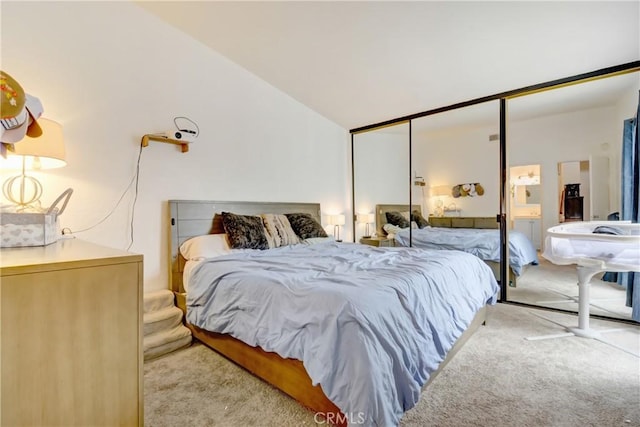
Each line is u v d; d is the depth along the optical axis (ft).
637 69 8.38
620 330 7.73
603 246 6.93
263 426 4.44
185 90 8.86
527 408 4.74
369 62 9.55
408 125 13.79
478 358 6.34
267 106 11.36
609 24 7.04
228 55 9.78
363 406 3.39
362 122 14.57
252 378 5.77
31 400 2.62
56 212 5.01
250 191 10.73
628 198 9.43
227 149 9.98
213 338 6.63
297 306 4.58
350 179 15.76
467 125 12.04
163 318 7.14
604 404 4.81
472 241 11.89
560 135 10.88
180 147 8.75
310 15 7.64
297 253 8.35
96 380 2.99
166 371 6.05
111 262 3.11
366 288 4.54
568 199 10.89
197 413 4.75
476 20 7.28
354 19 7.66
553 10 6.73
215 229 9.34
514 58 8.65
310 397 4.44
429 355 4.57
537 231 11.59
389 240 14.38
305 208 12.75
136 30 7.82
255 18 7.95
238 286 5.79
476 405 4.83
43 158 5.99
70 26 6.75
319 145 13.84
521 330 7.85
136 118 7.82
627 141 9.44
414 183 13.57
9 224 4.02
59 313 2.78
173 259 8.30
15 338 2.55
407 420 4.49
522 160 11.32
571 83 9.43
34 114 3.89
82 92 6.91
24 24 6.14
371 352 3.66
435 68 9.54
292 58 9.70
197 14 7.98
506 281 10.91
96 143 7.13
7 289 2.51
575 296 10.49
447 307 5.63
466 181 12.10
